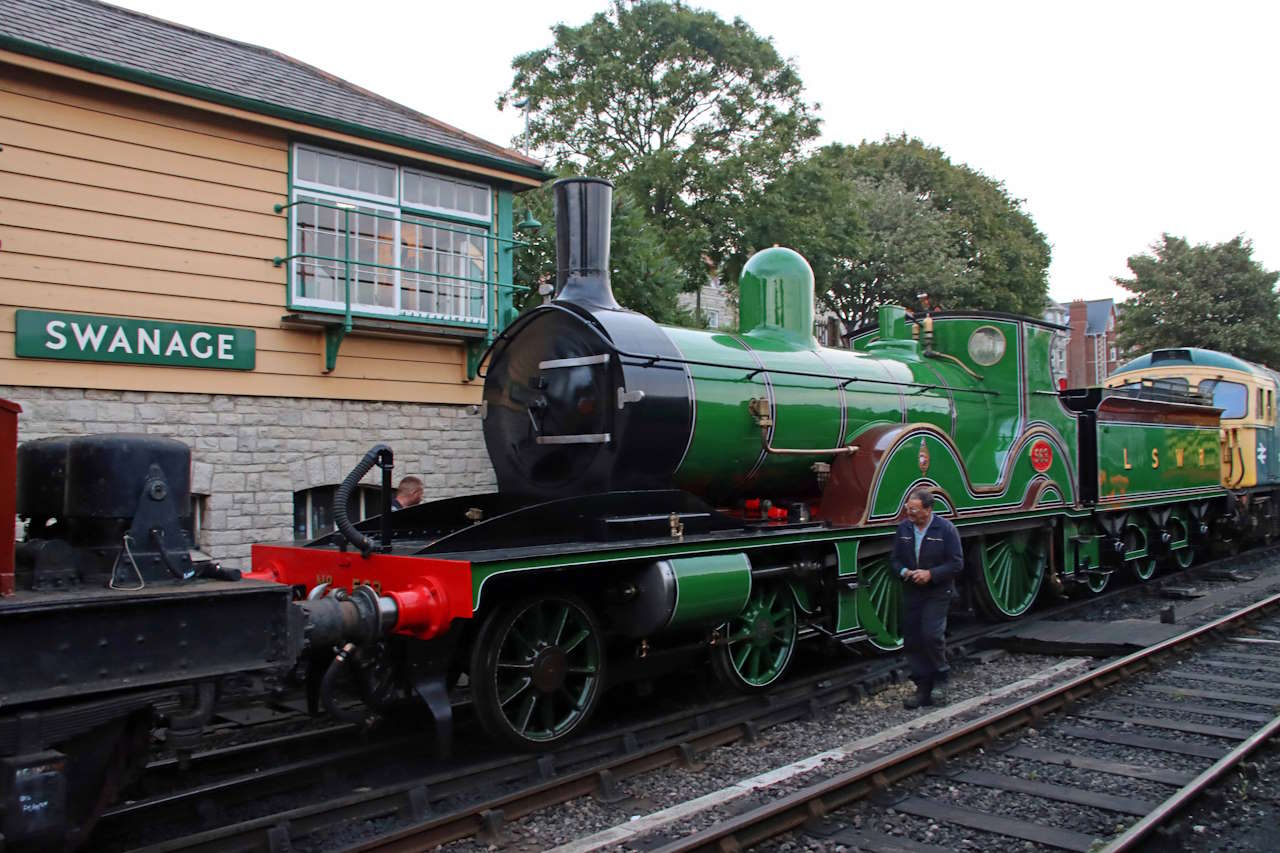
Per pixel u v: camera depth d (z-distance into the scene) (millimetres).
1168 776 5027
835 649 7762
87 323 7691
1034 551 9742
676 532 6020
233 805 4703
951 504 8078
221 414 8461
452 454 10086
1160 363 16812
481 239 10469
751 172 22844
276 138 8867
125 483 3971
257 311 8719
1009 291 34531
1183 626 8828
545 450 6348
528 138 23547
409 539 6488
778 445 6980
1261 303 29391
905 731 5875
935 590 6559
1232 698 6512
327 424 9141
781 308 7879
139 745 3922
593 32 23375
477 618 5352
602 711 6477
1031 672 7543
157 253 8141
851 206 24641
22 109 7492
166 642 3654
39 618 3330
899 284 30156
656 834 4367
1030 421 9500
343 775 5176
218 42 10000
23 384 7422
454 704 6469
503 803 4523
